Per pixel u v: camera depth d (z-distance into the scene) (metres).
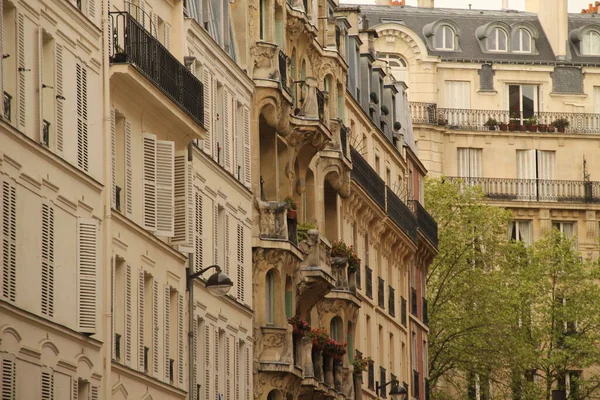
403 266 157.62
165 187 87.25
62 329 73.69
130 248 83.62
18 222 69.19
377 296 145.62
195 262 95.44
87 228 76.38
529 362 170.88
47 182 72.50
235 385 102.75
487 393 176.88
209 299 97.88
